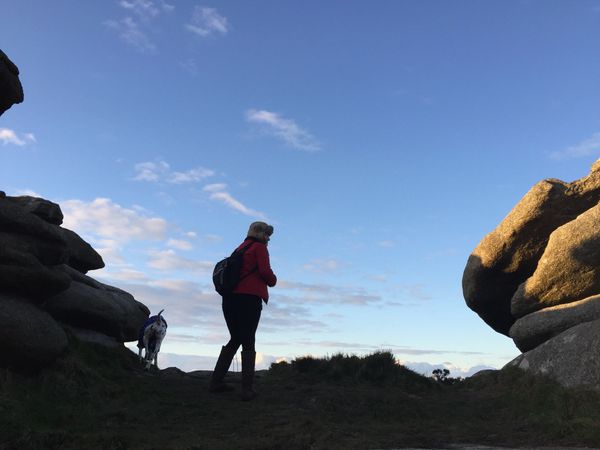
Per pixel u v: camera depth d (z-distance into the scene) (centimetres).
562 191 1064
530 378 903
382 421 724
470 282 1278
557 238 1064
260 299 800
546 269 1084
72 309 1083
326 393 811
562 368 879
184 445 521
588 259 1029
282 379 948
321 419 691
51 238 863
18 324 711
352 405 779
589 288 1058
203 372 1177
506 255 1183
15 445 493
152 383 877
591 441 588
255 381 941
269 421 656
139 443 525
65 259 905
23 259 775
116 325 1177
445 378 1092
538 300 1126
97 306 1130
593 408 709
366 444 558
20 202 1055
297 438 561
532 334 1095
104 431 589
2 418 554
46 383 721
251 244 804
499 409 826
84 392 737
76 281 1178
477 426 700
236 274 786
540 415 729
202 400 772
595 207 1039
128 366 1019
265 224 823
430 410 791
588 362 847
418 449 550
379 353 1025
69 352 832
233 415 692
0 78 801
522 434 645
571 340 916
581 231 1031
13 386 671
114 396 758
